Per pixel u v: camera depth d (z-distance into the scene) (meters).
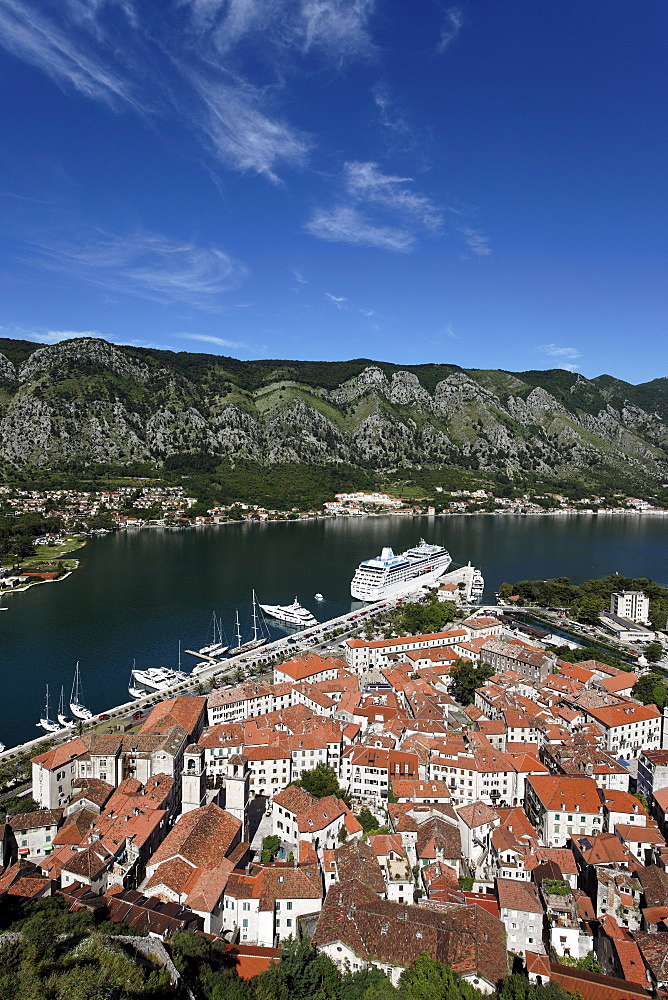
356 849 114.25
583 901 104.62
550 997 80.25
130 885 109.00
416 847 120.81
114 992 68.75
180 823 118.88
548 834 129.62
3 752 171.25
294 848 125.06
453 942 91.25
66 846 113.38
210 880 102.94
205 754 147.00
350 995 82.19
